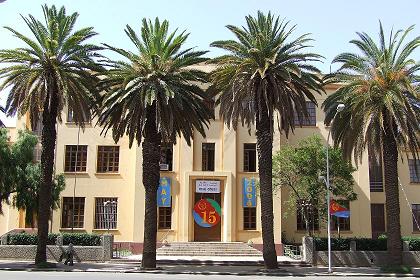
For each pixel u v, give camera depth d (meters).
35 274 23.89
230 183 39.34
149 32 30.14
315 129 41.72
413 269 31.14
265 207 29.06
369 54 30.50
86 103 29.62
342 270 30.06
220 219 39.62
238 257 35.75
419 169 44.16
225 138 40.22
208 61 29.78
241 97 28.91
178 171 39.78
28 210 34.38
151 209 29.20
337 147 32.88
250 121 30.45
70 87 29.08
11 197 39.81
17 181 33.84
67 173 40.91
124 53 29.75
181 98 29.17
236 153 40.22
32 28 29.62
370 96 28.53
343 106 28.66
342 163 34.34
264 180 29.28
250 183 39.78
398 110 28.64
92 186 40.84
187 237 38.62
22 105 28.73
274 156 36.16
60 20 30.06
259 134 29.73
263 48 28.72
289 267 31.92
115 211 40.59
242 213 39.31
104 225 40.38
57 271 26.94
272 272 27.52
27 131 35.97
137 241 38.88
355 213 41.09
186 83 30.44
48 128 29.80
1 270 27.05
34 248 34.16
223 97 29.61
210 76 30.05
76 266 29.95
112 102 29.09
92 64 29.80
